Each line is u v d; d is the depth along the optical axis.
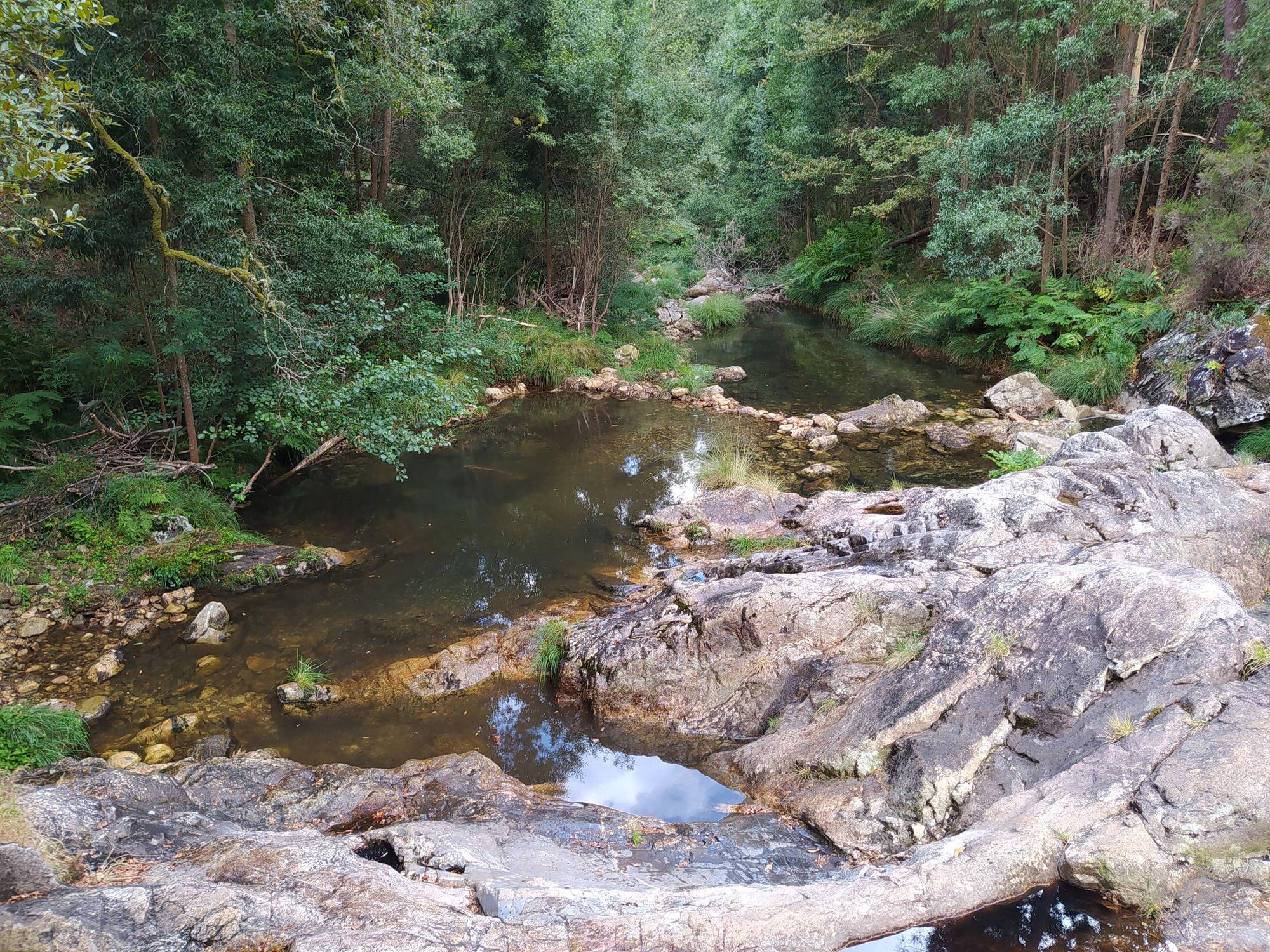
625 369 16.56
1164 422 7.84
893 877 3.18
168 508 7.96
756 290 27.62
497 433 12.93
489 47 13.96
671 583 6.70
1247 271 10.76
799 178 24.02
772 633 5.44
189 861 3.19
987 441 11.45
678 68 17.28
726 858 3.84
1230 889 2.93
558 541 8.62
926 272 21.25
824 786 4.32
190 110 7.48
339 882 2.98
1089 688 4.04
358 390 8.70
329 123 9.80
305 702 5.72
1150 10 13.26
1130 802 3.28
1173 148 13.93
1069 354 13.94
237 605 7.20
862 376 16.05
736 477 9.84
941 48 20.11
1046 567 5.01
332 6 8.90
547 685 5.99
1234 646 3.88
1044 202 14.95
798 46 24.66
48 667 6.08
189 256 7.14
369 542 8.61
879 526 7.02
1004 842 3.23
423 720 5.57
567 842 3.96
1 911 2.39
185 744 5.22
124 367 8.91
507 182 16.17
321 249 9.09
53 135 4.23
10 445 8.32
